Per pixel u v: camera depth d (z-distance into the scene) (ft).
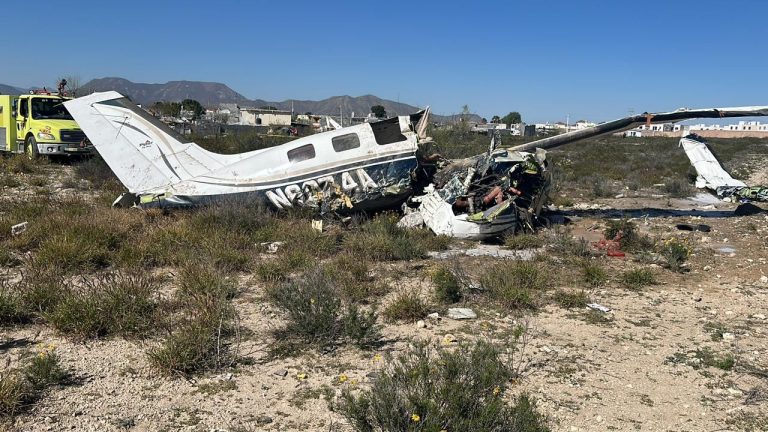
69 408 13.62
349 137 37.99
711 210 52.16
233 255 27.12
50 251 25.53
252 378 15.79
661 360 17.79
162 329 18.76
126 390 14.75
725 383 16.20
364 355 17.49
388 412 11.16
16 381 14.07
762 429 13.62
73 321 18.19
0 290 19.94
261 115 279.08
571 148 155.02
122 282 20.75
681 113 43.52
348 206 36.86
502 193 36.27
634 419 13.97
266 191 36.29
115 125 37.45
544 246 33.71
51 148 67.26
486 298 23.36
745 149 169.58
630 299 24.43
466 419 11.01
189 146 37.65
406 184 38.04
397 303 21.27
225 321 19.12
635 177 80.02
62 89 77.82
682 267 30.07
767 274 29.07
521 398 12.00
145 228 31.99
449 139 77.30
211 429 12.99
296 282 20.43
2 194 46.39
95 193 49.83
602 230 40.68
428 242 32.94
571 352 18.20
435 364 13.62
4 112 73.10
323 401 14.48
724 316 22.38
